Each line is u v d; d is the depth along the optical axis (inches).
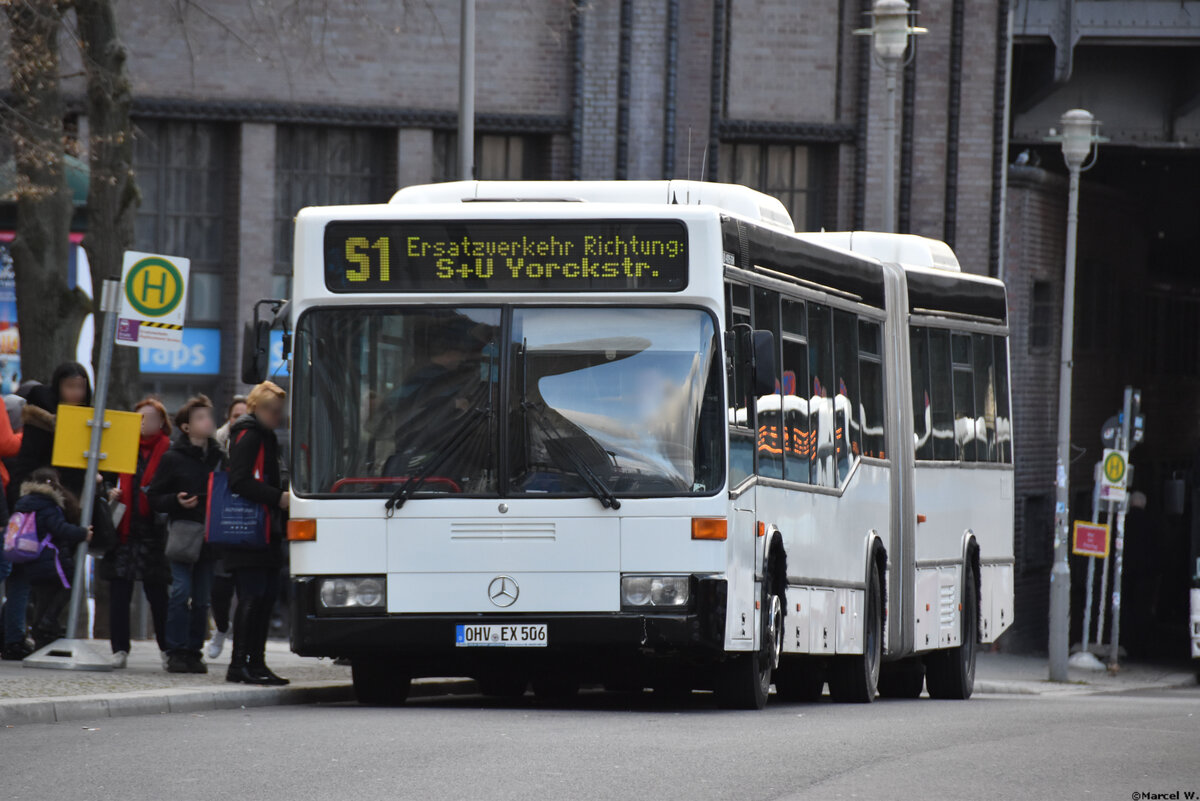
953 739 1208.8
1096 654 3614.7
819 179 3380.9
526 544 1348.4
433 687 1726.1
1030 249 3806.6
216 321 3024.1
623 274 1370.6
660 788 917.8
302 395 1375.5
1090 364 4424.2
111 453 1556.3
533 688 1736.0
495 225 1378.0
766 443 1467.8
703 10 3245.6
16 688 1334.9
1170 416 5251.0
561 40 3152.1
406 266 1379.2
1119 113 3688.5
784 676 1760.6
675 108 3228.3
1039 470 3927.2
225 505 1464.1
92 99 2127.2
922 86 3388.3
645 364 1363.2
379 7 3046.3
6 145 2257.6
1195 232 4813.0
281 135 3053.6
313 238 1385.3
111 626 1589.6
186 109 2965.1
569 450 1354.6
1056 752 1139.9
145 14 2947.8
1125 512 3720.5
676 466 1352.1
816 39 3321.9
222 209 3031.5
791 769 1004.6
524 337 1369.3
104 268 2135.8
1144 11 3494.1
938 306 2033.7
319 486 1366.9
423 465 1360.7
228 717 1275.8
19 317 2178.9
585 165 3164.4
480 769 973.8
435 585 1352.1
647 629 1334.9
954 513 2071.9
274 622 2628.0
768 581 1469.0
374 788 904.9
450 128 3100.4
